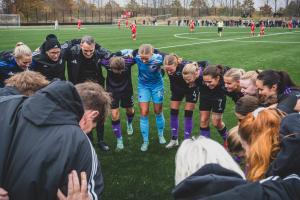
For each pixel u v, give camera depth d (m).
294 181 2.14
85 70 7.05
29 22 80.38
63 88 2.58
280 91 4.79
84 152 2.49
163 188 5.60
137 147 7.28
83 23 82.25
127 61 7.04
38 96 2.56
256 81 4.92
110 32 45.47
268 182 2.13
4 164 2.41
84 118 2.90
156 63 6.86
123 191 5.50
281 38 37.72
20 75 3.49
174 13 120.69
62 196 2.39
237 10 119.81
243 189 1.94
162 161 6.59
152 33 44.94
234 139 3.38
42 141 2.43
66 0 101.38
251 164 2.68
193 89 6.89
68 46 7.00
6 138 2.46
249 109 4.46
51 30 49.12
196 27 69.44
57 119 2.50
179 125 8.68
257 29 61.72
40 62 6.46
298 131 2.59
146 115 7.07
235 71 5.88
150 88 7.13
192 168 2.01
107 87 7.05
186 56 21.55
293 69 16.58
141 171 6.18
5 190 2.40
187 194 1.95
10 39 31.58
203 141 2.14
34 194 2.38
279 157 2.43
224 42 31.69
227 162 2.05
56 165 2.38
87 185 2.46
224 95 6.59
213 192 1.92
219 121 6.76
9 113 2.57
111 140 7.66
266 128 2.76
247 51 24.14
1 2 81.62
